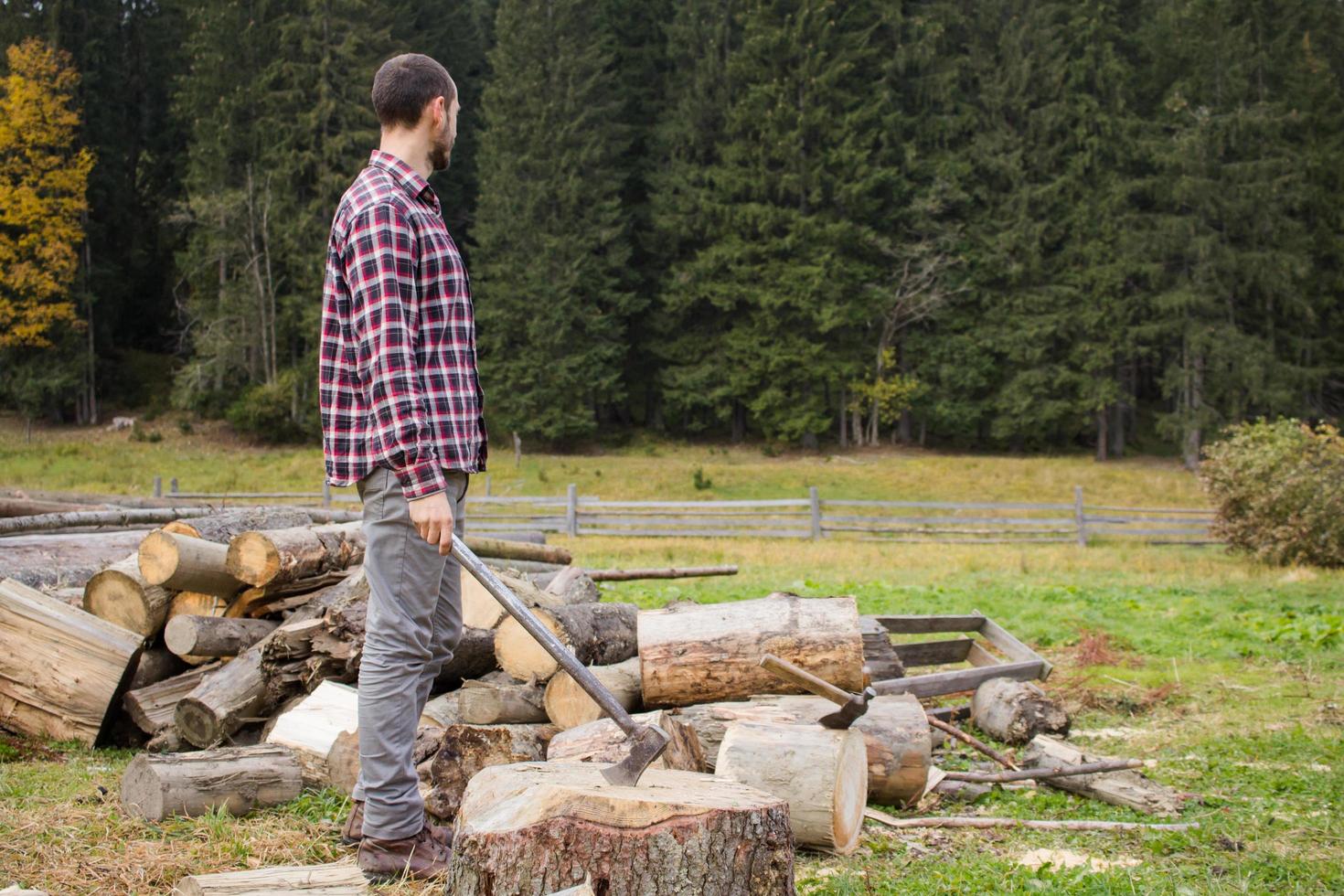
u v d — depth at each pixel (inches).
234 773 139.9
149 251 1950.1
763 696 167.8
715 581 482.6
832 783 140.3
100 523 297.1
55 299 1712.6
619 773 103.2
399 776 115.8
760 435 1897.1
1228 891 133.6
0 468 1358.3
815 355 1745.8
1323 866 144.2
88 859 120.6
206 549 192.7
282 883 109.8
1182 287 1622.8
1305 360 1715.1
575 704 166.4
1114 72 1743.4
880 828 158.1
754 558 661.9
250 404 1568.7
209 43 1732.3
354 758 148.6
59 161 1651.1
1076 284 1721.2
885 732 166.9
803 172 1759.4
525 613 108.7
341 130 1704.0
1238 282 1636.3
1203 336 1579.7
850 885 128.1
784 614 169.9
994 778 179.6
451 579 123.3
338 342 116.9
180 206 1706.4
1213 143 1637.6
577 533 850.1
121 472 1366.9
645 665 166.4
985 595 446.0
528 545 295.0
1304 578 544.7
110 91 1870.1
